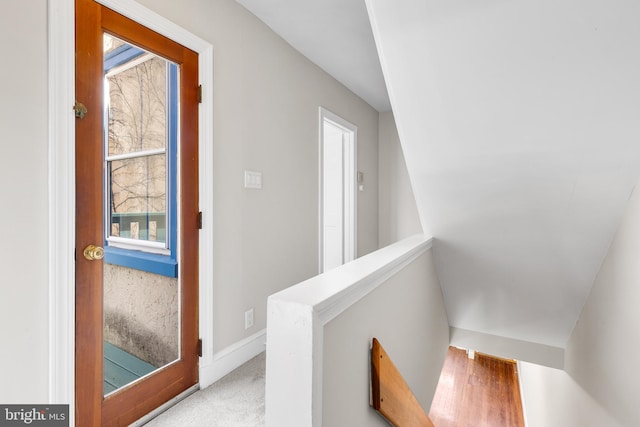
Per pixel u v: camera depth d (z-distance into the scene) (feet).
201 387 5.46
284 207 7.48
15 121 3.40
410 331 5.17
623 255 4.50
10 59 3.35
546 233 5.62
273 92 7.09
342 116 10.03
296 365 2.39
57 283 3.71
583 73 3.58
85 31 3.97
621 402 4.16
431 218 6.47
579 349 6.42
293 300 2.45
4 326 3.34
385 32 3.92
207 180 5.54
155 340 5.00
